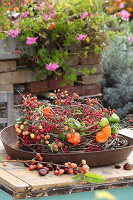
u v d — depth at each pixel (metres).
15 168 1.22
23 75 3.14
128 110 3.83
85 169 1.13
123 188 1.18
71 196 1.11
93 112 1.35
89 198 1.14
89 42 3.44
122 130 1.84
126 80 4.04
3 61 2.99
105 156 1.23
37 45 3.10
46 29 3.18
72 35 3.22
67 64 3.33
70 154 1.19
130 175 1.18
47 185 1.06
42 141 1.23
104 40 3.49
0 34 2.86
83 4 3.22
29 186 1.04
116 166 1.25
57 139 1.23
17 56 3.04
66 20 3.14
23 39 3.02
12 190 1.05
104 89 4.05
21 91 3.21
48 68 3.11
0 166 1.24
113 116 1.29
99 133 1.25
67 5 3.16
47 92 3.35
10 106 2.04
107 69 4.25
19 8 3.02
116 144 1.34
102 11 3.54
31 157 1.24
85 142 1.26
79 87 3.52
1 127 2.86
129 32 4.81
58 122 1.24
